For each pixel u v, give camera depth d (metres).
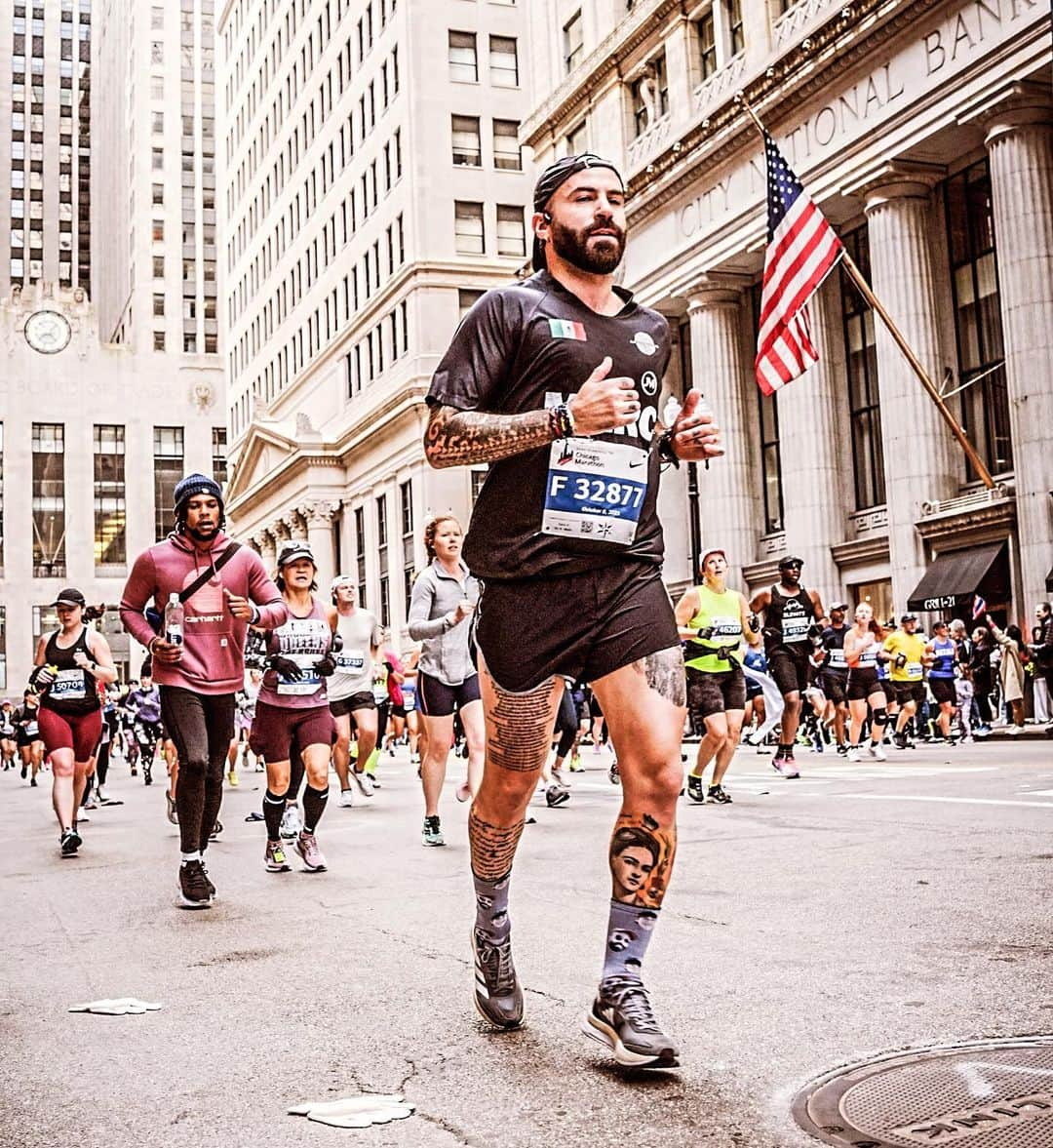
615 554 3.25
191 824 6.29
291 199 74.25
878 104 27.69
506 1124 2.71
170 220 112.12
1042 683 21.11
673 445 3.41
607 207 3.27
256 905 6.20
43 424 101.69
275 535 76.00
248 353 84.50
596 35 40.62
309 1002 3.96
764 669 14.41
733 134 31.88
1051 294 24.06
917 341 27.44
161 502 103.56
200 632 6.39
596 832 8.87
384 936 5.09
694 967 4.16
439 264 54.78
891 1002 3.57
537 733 3.35
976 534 25.50
